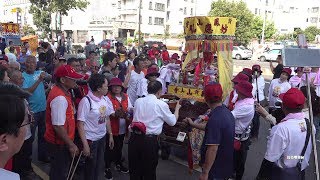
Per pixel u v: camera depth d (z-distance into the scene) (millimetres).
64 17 63969
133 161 4625
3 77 4492
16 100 1551
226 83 6594
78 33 62562
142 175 4664
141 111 4586
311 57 3268
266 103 8477
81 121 4305
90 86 4453
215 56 7172
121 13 60000
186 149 6262
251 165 6664
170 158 6867
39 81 5586
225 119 3666
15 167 5297
